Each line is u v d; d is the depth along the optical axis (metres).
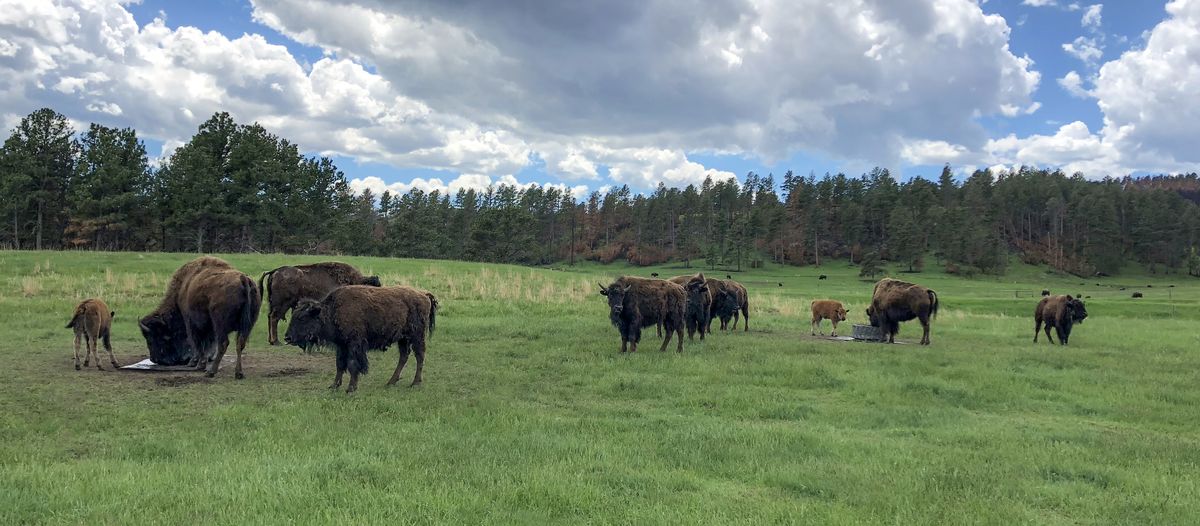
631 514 4.50
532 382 9.93
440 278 27.97
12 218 52.50
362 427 6.86
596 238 123.69
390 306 9.25
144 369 10.40
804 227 113.19
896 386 10.02
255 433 6.50
